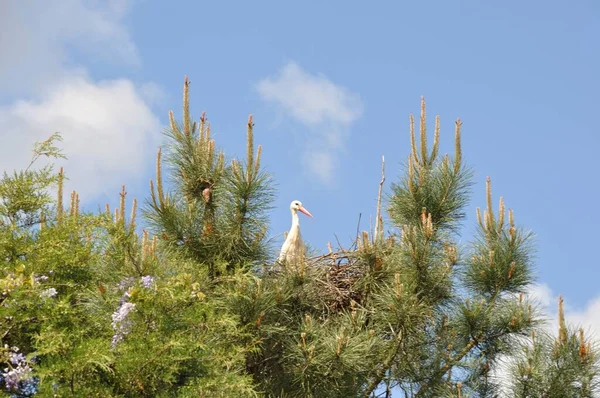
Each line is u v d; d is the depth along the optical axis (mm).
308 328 13414
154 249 12352
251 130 14000
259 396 13188
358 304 14062
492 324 14188
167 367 10359
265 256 14406
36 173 12398
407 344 14398
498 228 14727
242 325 13078
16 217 12258
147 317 10656
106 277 12086
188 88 14727
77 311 11047
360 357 13258
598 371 13391
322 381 13523
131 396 10484
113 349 10297
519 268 14297
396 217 15078
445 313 14516
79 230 12117
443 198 14812
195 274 13102
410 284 14164
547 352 13695
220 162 14492
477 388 14406
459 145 15000
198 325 11023
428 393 14367
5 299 10508
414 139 15109
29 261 11523
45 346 9906
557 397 13367
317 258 15258
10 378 9867
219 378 10844
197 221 14328
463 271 14555
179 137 14594
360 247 14359
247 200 14055
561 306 13797
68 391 9891
